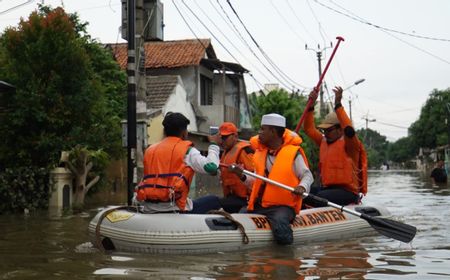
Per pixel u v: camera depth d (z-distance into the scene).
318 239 6.37
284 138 6.31
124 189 16.28
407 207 11.27
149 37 10.68
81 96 11.81
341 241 6.34
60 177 11.17
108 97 16.48
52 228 7.71
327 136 7.62
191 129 21.20
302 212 6.57
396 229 6.02
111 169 16.16
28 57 11.43
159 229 5.34
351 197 7.32
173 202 5.58
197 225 5.43
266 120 6.24
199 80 23.11
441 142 54.47
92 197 13.91
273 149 6.32
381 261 5.06
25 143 11.53
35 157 11.72
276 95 28.00
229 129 6.89
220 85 25.38
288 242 5.89
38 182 10.92
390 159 123.56
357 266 4.82
